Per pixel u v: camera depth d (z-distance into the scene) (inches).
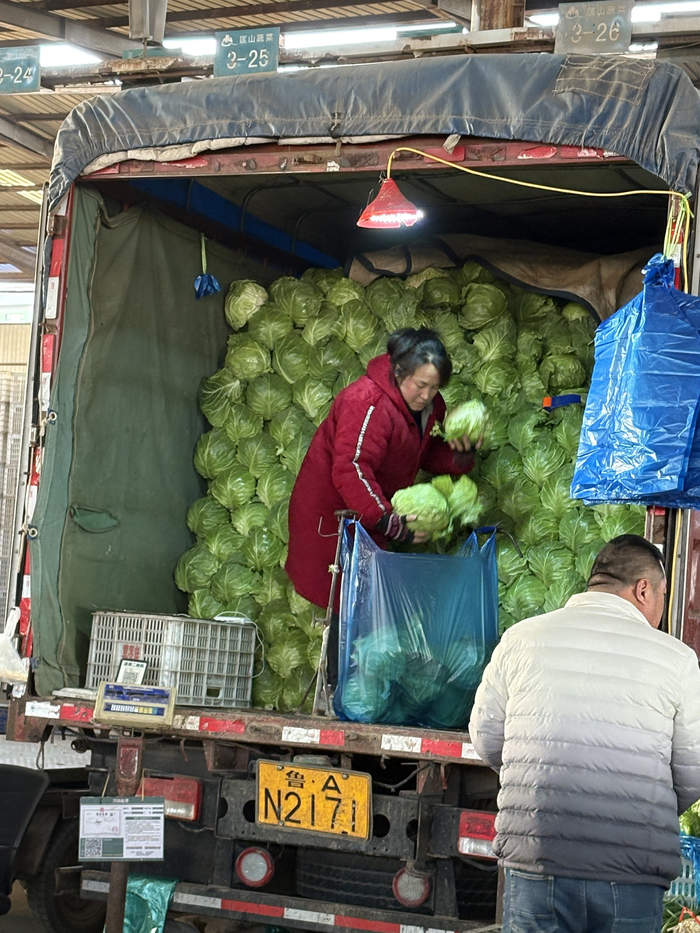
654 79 205.3
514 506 256.7
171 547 277.9
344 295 288.2
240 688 251.6
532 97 212.4
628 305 197.0
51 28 480.4
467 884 210.7
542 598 249.6
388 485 249.1
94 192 253.9
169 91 238.4
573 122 209.9
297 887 220.8
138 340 267.9
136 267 266.8
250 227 303.9
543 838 141.3
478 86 216.2
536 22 417.4
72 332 249.4
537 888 141.9
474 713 155.7
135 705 217.0
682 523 193.3
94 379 255.6
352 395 240.7
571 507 253.3
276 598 264.1
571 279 277.3
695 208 200.1
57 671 243.9
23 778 227.8
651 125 204.5
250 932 240.5
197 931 227.1
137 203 265.6
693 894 190.7
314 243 328.8
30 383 247.3
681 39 215.8
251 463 275.9
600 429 197.8
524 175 267.1
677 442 185.8
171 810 219.5
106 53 504.7
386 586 213.2
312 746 209.2
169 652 239.8
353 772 204.4
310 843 207.6
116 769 223.0
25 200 735.1
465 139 219.3
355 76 224.8
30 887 237.8
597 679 145.0
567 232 321.7
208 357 290.5
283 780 209.5
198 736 217.5
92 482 255.3
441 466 258.5
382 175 233.9
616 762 142.3
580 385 267.1
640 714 143.6
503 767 148.1
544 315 280.5
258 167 234.1
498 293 280.2
